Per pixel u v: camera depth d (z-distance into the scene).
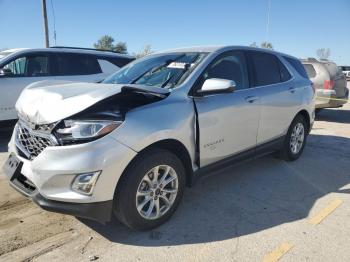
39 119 3.21
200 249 3.25
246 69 4.74
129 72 4.54
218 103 4.06
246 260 3.09
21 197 4.23
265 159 5.93
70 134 3.02
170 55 4.54
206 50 4.41
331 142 7.43
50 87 3.68
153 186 3.47
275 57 5.43
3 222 3.64
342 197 4.46
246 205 4.17
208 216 3.87
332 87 10.52
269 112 4.93
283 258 3.12
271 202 4.27
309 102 5.89
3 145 6.76
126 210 3.28
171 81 3.96
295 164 5.75
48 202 3.10
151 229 3.55
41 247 3.23
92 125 3.04
